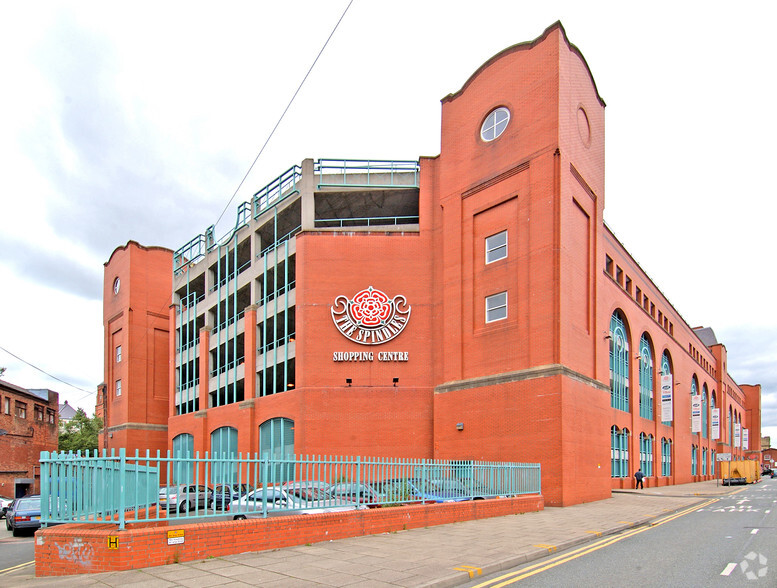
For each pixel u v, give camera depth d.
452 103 32.25
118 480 9.76
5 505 34.81
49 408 51.41
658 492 34.66
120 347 53.25
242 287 40.72
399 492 15.17
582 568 10.24
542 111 27.56
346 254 33.12
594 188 30.91
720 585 8.72
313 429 31.30
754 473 55.50
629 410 38.66
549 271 26.12
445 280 30.84
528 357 26.44
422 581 8.73
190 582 8.41
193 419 43.56
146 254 53.62
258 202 39.84
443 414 29.42
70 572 9.26
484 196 29.70
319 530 12.16
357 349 32.12
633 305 40.66
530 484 21.62
